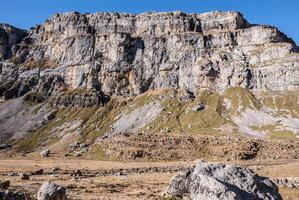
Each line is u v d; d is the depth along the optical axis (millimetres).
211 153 176500
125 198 53875
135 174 107375
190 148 180625
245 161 160000
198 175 36531
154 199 47594
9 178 90312
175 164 147250
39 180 86875
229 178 36344
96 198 53562
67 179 90938
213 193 34094
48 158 194875
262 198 35156
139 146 184500
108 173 114062
